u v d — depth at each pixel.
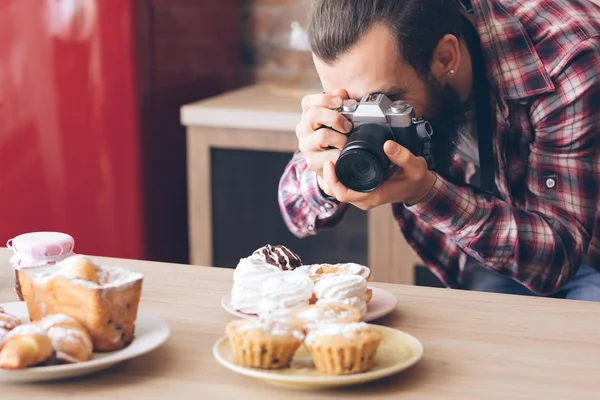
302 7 3.07
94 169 2.72
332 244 2.67
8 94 2.72
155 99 2.73
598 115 1.62
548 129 1.65
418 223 1.98
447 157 1.63
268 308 1.15
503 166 1.71
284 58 3.21
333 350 0.98
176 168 2.88
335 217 1.80
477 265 1.97
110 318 1.06
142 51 2.64
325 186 1.51
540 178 1.70
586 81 1.61
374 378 0.98
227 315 1.23
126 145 2.68
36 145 2.74
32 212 2.79
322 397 0.98
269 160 2.66
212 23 3.03
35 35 2.66
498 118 1.68
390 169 1.41
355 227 2.63
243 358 1.02
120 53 2.63
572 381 1.01
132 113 2.66
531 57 1.64
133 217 2.73
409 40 1.44
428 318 1.22
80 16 2.62
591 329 1.17
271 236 2.73
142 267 1.46
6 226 2.81
